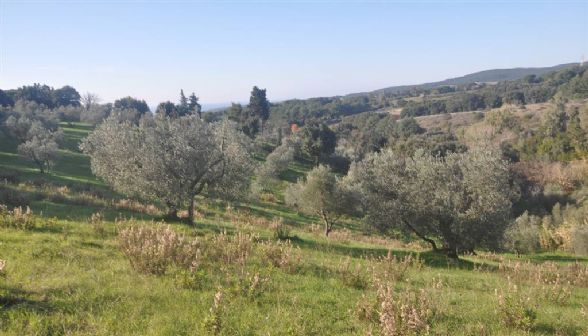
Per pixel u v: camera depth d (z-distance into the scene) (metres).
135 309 8.80
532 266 24.53
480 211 25.20
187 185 27.72
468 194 26.38
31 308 8.26
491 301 12.95
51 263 11.85
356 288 13.23
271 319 9.07
